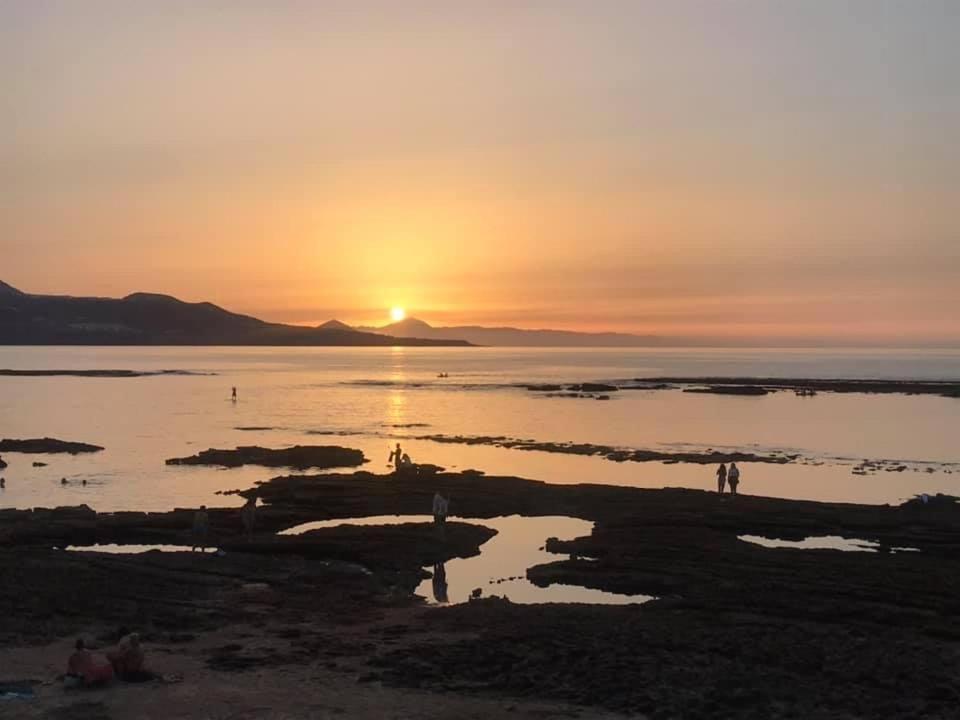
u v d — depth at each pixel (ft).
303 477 190.60
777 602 95.76
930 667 74.69
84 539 134.31
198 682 70.44
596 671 72.79
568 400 455.22
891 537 133.08
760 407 410.52
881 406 417.49
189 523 140.97
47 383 570.46
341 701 66.59
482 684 70.85
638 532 134.51
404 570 116.78
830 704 66.54
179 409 394.93
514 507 160.97
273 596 99.25
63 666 73.61
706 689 68.85
